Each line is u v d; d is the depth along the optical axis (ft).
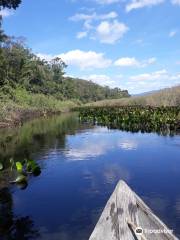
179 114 73.10
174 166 35.45
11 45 204.85
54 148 47.80
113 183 29.43
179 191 26.73
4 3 94.12
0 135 64.54
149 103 164.96
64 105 224.33
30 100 167.32
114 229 11.63
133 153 43.04
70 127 80.84
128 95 401.08
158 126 72.79
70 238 18.80
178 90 155.53
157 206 23.40
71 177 31.68
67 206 23.71
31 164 33.37
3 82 156.87
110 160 39.11
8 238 19.01
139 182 29.76
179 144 48.60
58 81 294.25
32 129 76.59
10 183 29.86
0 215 22.36
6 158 41.04
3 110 96.02
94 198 25.34
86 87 366.22
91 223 20.71
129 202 11.94
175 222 20.48
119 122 85.97
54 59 296.51
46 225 20.62
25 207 23.81
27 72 221.66
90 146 49.24
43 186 28.81
